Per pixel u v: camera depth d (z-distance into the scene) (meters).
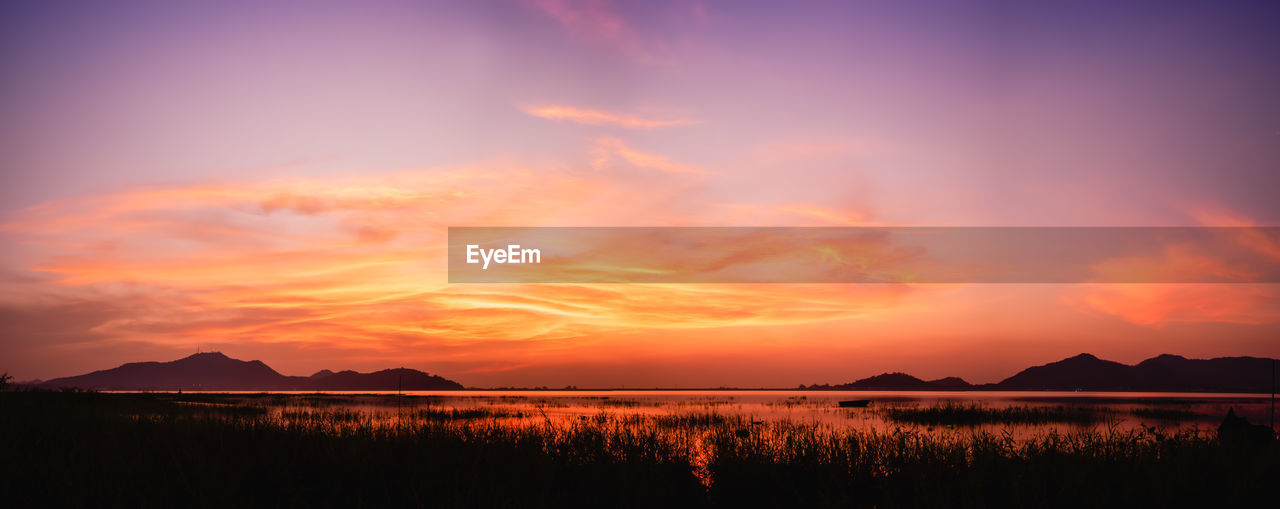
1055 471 9.16
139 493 8.16
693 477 10.49
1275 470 8.95
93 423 14.27
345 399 69.88
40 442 11.50
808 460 10.93
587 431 12.33
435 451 10.20
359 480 8.98
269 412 28.11
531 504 8.27
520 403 57.06
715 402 60.50
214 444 10.73
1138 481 8.72
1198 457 9.89
